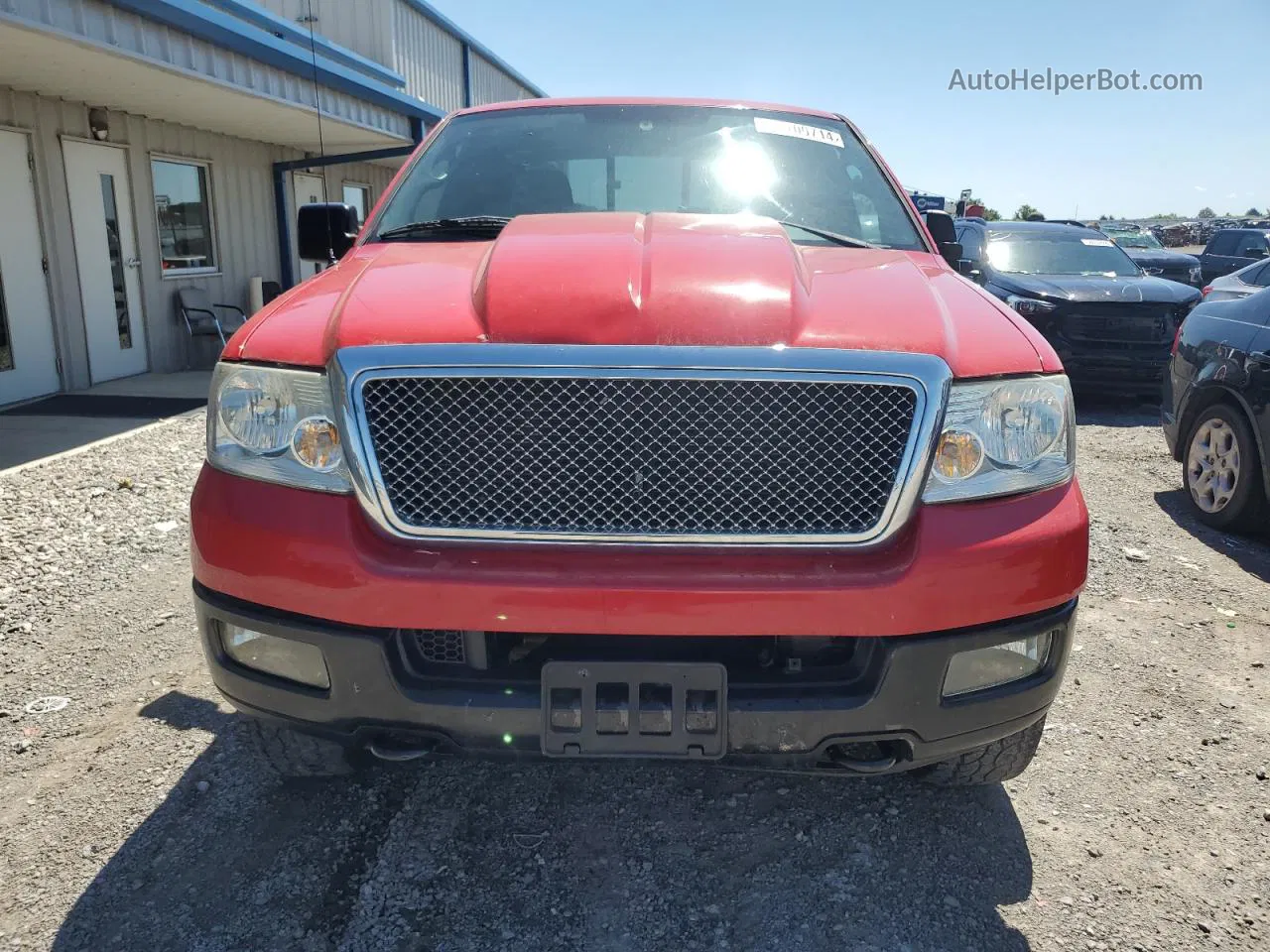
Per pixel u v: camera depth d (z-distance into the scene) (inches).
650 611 77.8
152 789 108.6
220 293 454.0
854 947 86.4
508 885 93.9
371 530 81.2
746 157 137.2
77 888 92.4
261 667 86.1
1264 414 188.9
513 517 80.5
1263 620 160.9
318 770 103.1
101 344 369.1
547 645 83.1
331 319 88.2
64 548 185.3
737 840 101.4
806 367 78.6
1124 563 186.1
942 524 80.3
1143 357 339.3
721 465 79.7
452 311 85.3
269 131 451.2
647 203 130.3
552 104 148.3
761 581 78.4
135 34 283.0
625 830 102.9
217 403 87.6
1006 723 85.8
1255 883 96.3
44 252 336.5
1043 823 105.7
